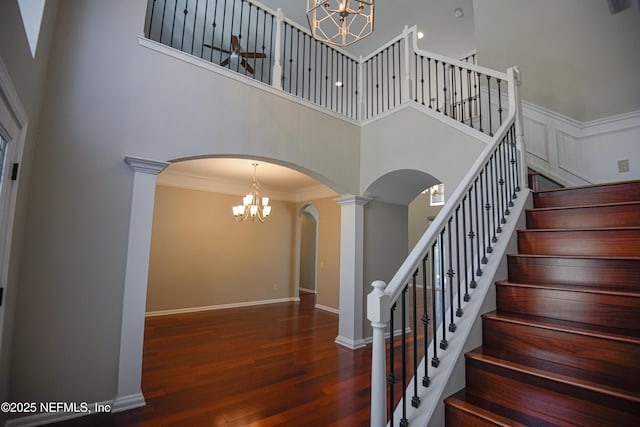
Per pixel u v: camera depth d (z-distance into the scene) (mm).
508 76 2973
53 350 2225
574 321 1746
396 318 4766
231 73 3238
